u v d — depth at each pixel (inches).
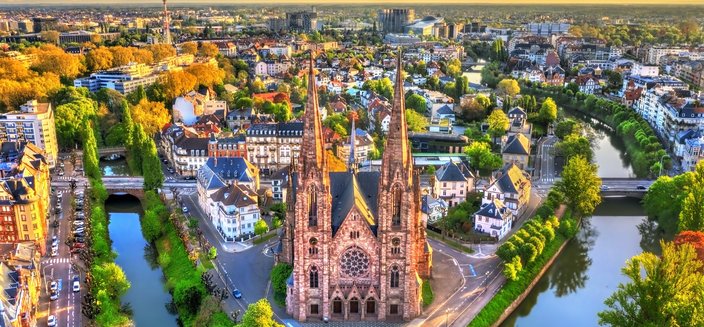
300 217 6840.6
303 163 6673.2
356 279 7130.9
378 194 6914.4
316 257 7012.8
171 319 7711.6
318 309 7244.1
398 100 6422.2
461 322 7155.5
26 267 7667.3
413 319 7214.6
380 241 6924.2
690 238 7647.6
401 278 7081.7
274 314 7322.8
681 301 5723.4
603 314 6294.3
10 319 6314.0
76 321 7224.4
